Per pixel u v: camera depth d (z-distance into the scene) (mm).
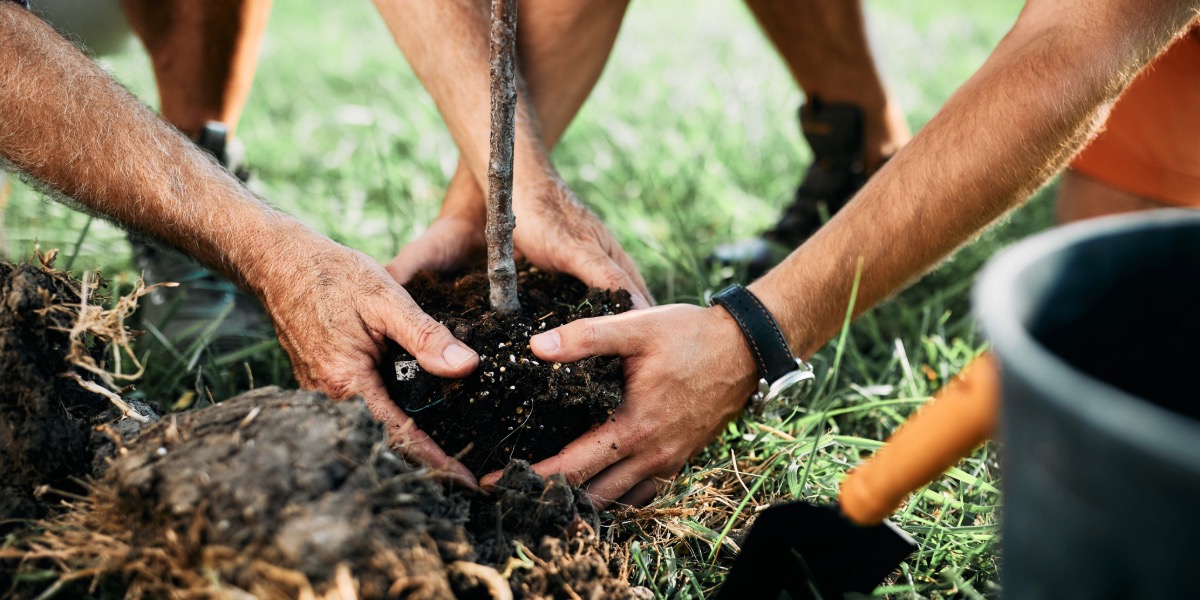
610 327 1371
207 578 981
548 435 1403
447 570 1056
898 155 1434
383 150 3410
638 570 1340
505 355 1395
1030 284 819
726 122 3748
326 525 974
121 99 1448
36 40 1408
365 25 5633
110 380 1224
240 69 2250
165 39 2131
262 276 1419
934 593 1320
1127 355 937
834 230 1439
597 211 2834
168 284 1292
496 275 1432
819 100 2525
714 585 1362
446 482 1277
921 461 989
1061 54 1302
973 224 1401
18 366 1195
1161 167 1870
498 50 1244
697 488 1501
